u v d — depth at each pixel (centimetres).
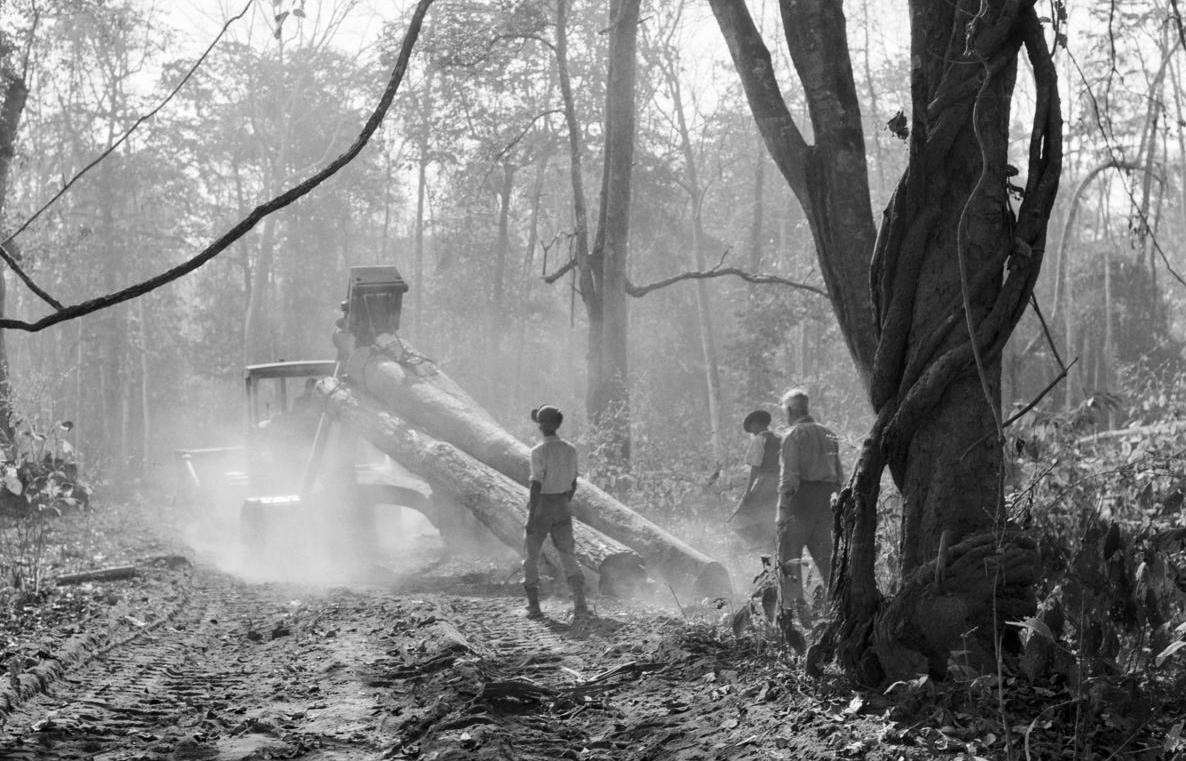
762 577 708
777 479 1059
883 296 618
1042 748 471
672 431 3131
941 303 603
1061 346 4134
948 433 596
